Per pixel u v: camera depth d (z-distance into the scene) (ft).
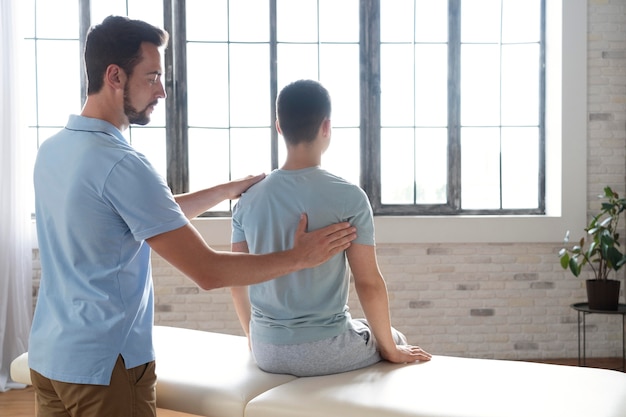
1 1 15.23
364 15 16.80
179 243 5.92
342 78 16.88
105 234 5.84
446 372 7.82
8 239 15.24
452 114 17.01
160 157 16.69
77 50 16.55
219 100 16.76
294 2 16.75
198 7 16.60
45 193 6.02
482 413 6.63
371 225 7.56
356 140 16.96
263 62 16.79
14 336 15.25
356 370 7.92
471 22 17.03
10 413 13.25
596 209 16.63
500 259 16.62
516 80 17.16
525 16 17.10
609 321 16.83
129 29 6.05
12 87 15.29
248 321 8.84
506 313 16.67
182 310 16.33
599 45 16.48
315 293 7.57
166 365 8.36
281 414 7.05
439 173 17.12
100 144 5.86
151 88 6.23
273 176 7.63
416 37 16.94
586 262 16.69
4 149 15.28
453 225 16.37
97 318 5.85
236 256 6.24
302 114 7.43
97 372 5.82
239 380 7.72
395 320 16.53
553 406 6.78
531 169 17.28
